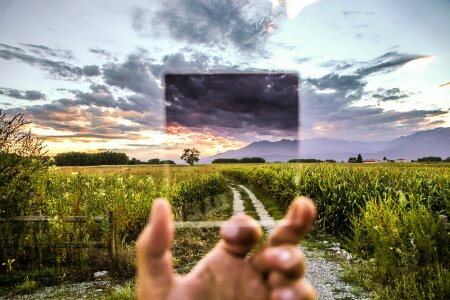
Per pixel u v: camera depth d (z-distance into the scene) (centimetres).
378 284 609
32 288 630
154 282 59
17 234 740
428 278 556
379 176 1620
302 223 57
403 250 613
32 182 789
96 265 719
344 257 782
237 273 63
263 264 61
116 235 728
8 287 642
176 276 63
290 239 58
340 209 1017
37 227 752
